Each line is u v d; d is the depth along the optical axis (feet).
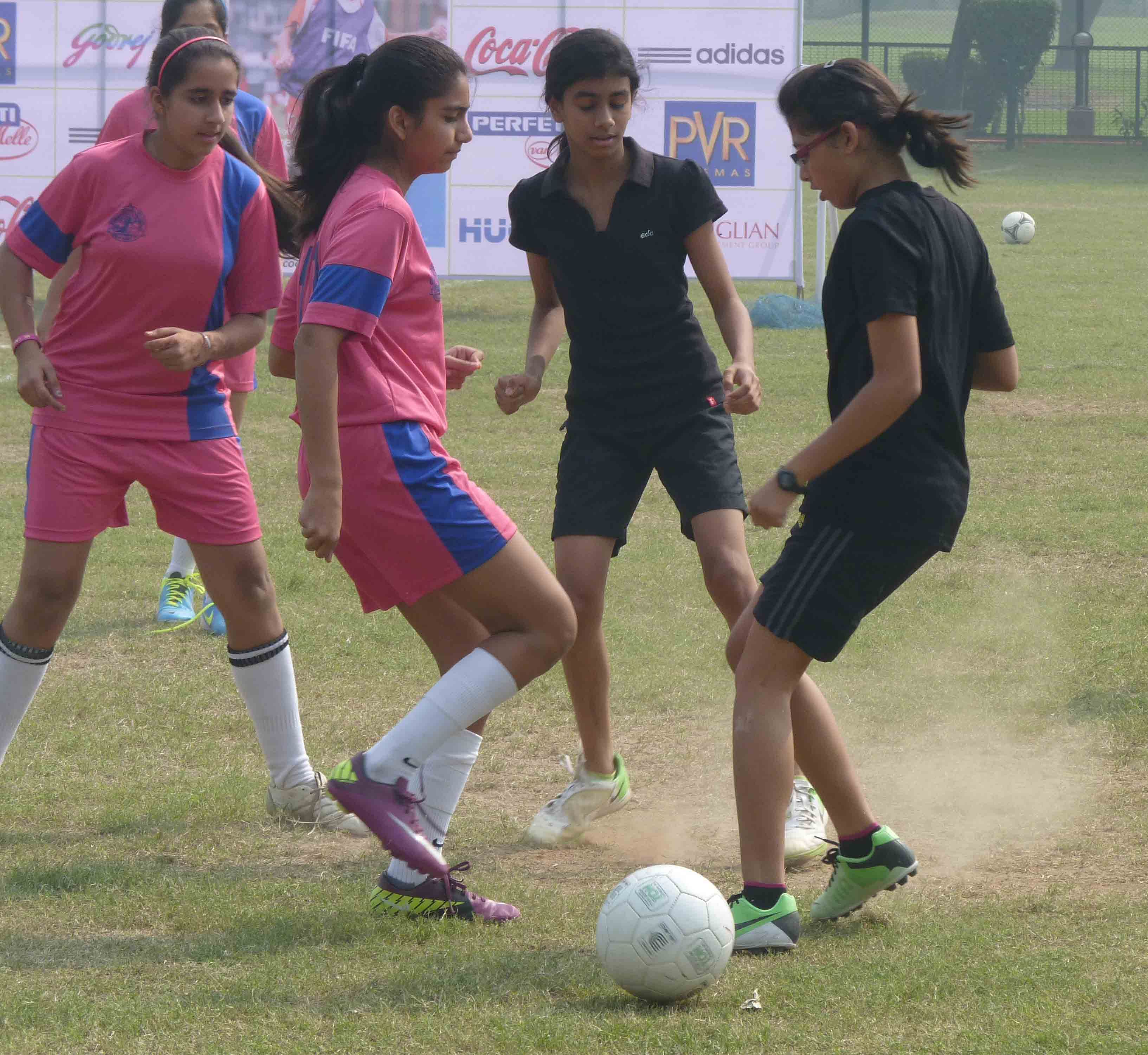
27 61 92.99
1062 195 178.19
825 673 34.24
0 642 24.53
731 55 93.30
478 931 20.88
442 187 94.79
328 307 20.18
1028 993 18.04
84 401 24.20
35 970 19.52
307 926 20.98
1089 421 63.72
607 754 25.79
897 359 18.92
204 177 24.36
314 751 29.68
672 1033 17.26
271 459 59.47
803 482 19.27
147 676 34.88
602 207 25.18
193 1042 17.29
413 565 21.07
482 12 93.20
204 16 31.78
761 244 95.40
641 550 46.37
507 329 92.43
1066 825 24.93
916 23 371.97
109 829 25.46
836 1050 16.75
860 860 20.95
